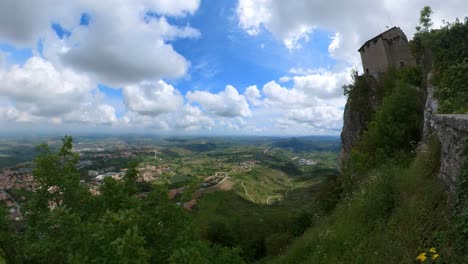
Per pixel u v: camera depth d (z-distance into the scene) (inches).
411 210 322.0
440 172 321.7
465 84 575.2
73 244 232.1
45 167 279.0
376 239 346.3
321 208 1133.1
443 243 234.5
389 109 766.5
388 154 714.2
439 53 734.5
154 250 241.1
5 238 264.4
